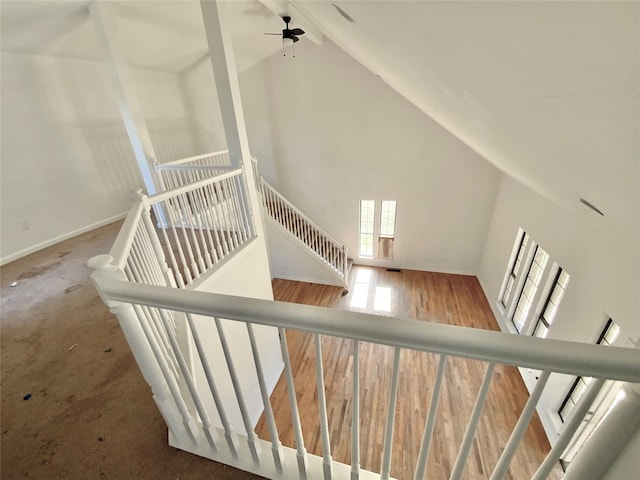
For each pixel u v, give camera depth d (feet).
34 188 10.19
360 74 16.47
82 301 7.45
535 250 12.05
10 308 7.22
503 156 8.12
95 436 4.10
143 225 5.66
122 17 9.26
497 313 14.71
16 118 9.53
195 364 6.40
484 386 2.01
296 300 17.49
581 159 3.06
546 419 9.05
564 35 1.42
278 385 11.52
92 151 11.91
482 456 8.75
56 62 10.39
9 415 4.49
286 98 18.07
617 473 2.07
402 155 17.70
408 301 16.83
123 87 9.30
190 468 3.63
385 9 2.99
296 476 3.34
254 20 12.43
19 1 6.96
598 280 7.43
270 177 20.67
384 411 10.30
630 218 3.76
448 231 18.69
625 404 1.88
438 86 5.29
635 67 1.23
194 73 16.19
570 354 1.68
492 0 1.53
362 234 20.95
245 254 9.59
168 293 2.52
